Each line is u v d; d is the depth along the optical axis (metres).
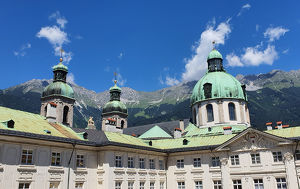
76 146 43.34
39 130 41.19
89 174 44.62
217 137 56.09
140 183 49.84
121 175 46.12
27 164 37.50
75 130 49.47
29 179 37.09
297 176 44.47
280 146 46.78
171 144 58.25
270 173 46.88
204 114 71.88
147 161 52.03
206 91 72.50
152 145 58.47
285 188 45.66
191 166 53.56
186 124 83.88
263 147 48.22
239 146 50.19
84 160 44.81
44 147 39.59
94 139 47.94
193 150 53.09
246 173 48.69
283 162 46.22
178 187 54.44
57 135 42.34
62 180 40.75
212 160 52.34
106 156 45.09
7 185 34.88
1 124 37.31
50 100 76.75
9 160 35.66
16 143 36.69
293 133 48.53
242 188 48.69
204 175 52.03
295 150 45.53
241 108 71.50
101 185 44.66
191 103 77.50
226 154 50.84
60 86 77.62
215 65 79.19
